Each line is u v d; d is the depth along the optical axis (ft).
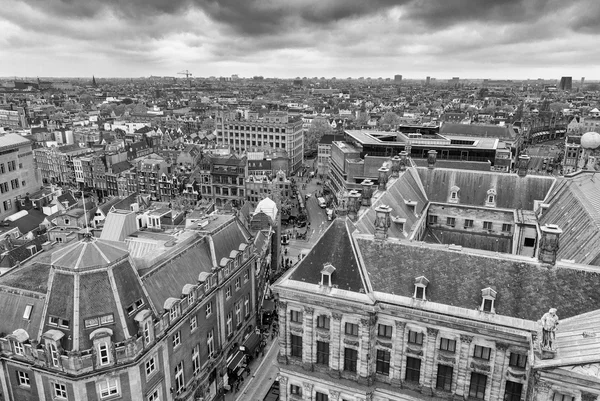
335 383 213.25
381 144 576.20
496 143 540.11
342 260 213.87
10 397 207.41
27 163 516.73
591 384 146.72
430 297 197.06
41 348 195.11
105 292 198.49
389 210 216.33
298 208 651.66
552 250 189.47
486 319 184.55
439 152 529.04
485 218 342.03
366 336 202.59
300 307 215.92
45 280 219.00
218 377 277.03
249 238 321.73
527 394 164.96
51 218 447.01
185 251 258.37
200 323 254.27
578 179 303.48
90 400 193.88
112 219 304.71
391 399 209.15
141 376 204.23
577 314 177.99
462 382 194.08
